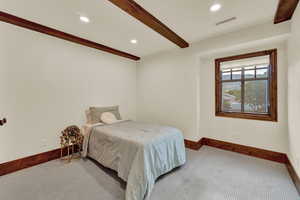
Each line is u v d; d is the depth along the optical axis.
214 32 2.62
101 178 2.07
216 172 2.21
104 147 2.29
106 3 1.78
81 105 3.12
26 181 1.99
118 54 3.76
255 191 1.78
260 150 2.68
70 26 2.39
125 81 4.12
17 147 2.27
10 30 2.19
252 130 2.76
